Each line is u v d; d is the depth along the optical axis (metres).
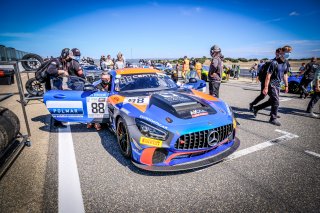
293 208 1.81
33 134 3.74
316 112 5.30
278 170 2.44
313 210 1.79
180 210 1.82
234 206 1.85
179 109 2.47
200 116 2.37
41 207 1.88
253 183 2.19
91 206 1.89
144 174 2.40
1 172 2.22
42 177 2.36
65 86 3.69
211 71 4.54
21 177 2.36
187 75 9.05
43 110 5.51
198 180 2.27
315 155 2.82
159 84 3.57
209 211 1.80
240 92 8.65
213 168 2.50
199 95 3.15
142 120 2.32
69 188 2.15
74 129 3.97
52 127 4.11
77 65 4.48
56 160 2.76
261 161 2.66
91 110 3.35
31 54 6.54
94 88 3.33
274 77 4.00
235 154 2.87
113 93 3.31
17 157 2.85
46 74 4.00
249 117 4.75
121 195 2.04
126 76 3.60
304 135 3.58
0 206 1.89
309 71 6.90
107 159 2.77
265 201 1.91
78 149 3.08
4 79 9.98
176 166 2.19
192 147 2.20
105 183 2.24
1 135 2.40
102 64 12.60
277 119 4.61
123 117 2.53
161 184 2.21
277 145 3.16
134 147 2.33
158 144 2.17
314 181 2.21
